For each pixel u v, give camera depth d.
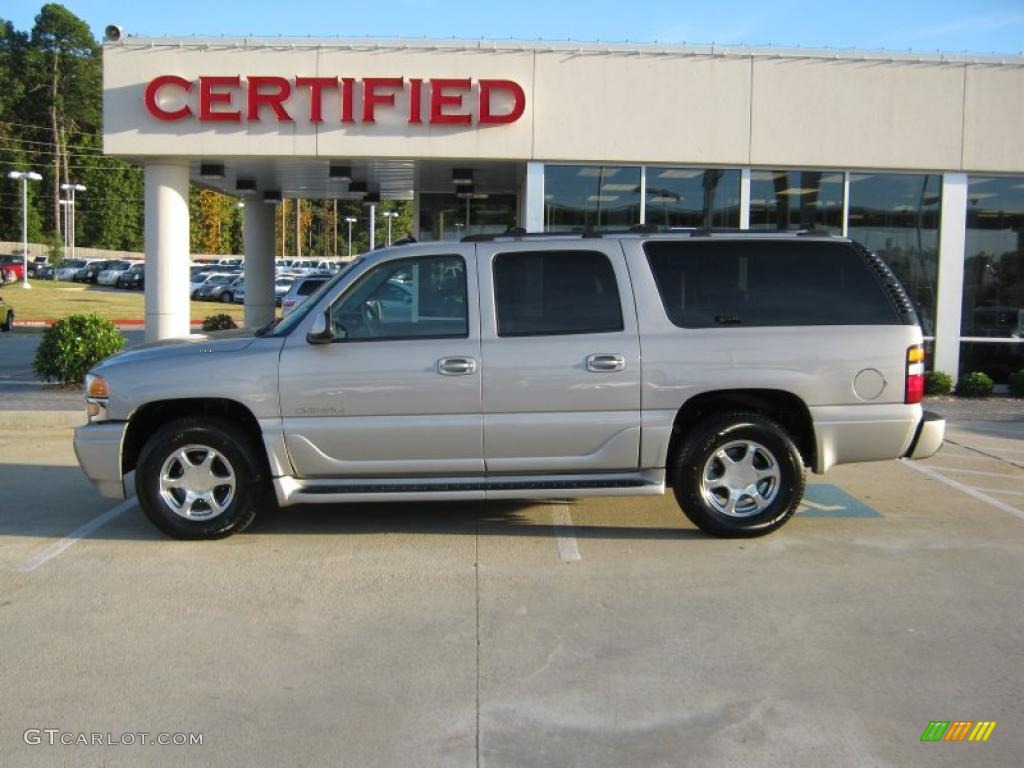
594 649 4.75
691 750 3.77
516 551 6.41
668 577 5.84
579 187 14.48
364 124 14.12
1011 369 14.98
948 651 4.72
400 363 6.38
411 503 7.76
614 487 6.46
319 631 4.99
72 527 7.04
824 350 6.45
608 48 14.16
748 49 14.24
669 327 6.46
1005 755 3.73
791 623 5.08
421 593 5.56
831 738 3.86
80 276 60.50
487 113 14.09
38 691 4.29
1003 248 14.82
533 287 6.51
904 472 9.18
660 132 14.29
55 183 80.31
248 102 13.98
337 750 3.78
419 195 19.02
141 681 4.39
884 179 14.62
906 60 14.28
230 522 6.55
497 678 4.42
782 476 6.54
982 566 6.08
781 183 14.59
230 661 4.61
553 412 6.42
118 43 13.96
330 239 100.62
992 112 14.39
